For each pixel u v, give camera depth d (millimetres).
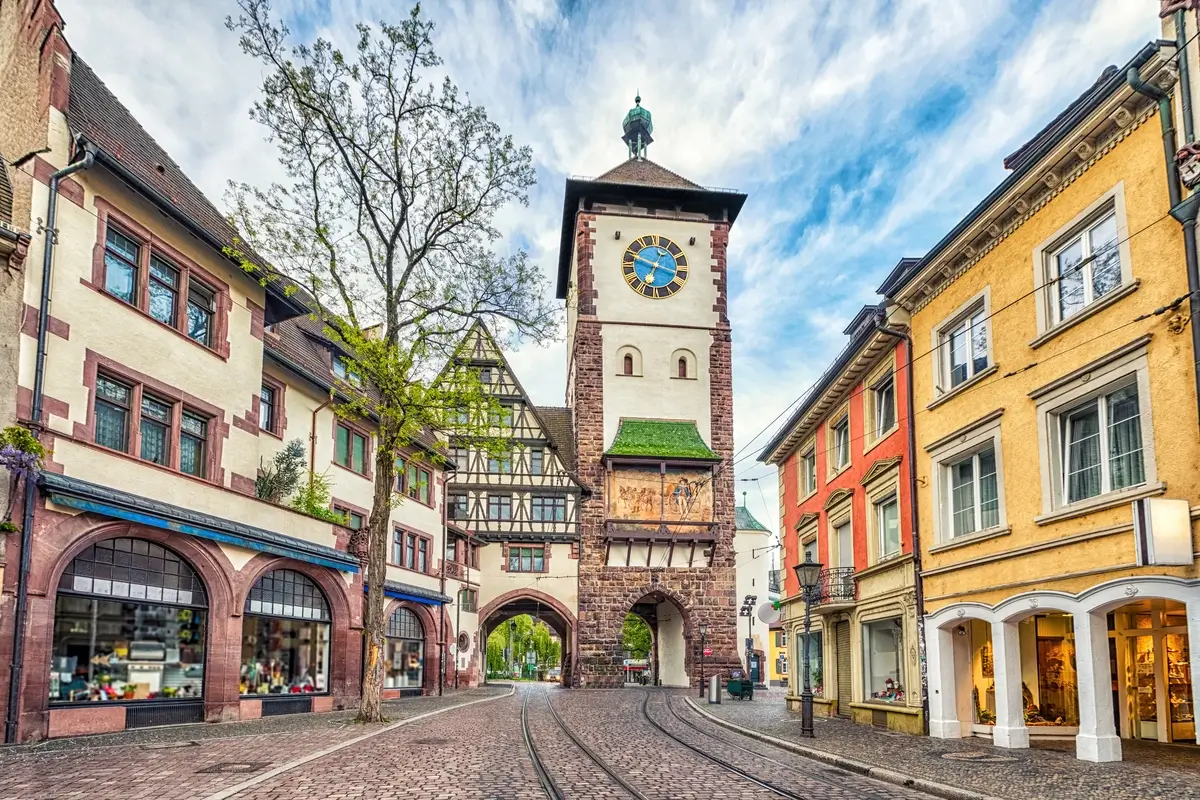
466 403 21250
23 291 15016
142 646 17156
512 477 46094
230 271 20906
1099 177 13281
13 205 15172
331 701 23234
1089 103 12906
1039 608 14133
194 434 19500
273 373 25016
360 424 30500
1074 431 13930
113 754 12773
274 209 19438
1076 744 13938
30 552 14328
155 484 17391
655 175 52406
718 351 49469
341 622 24109
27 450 14164
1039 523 14250
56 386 15508
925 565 18016
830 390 23703
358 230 20844
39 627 14461
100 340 16625
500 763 12195
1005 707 15023
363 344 19719
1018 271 15250
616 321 49156
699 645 45219
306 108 19578
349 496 29375
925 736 17188
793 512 28500
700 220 51000
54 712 14820
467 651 43094
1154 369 11953
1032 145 14930
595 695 35500
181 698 17969
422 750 13781
